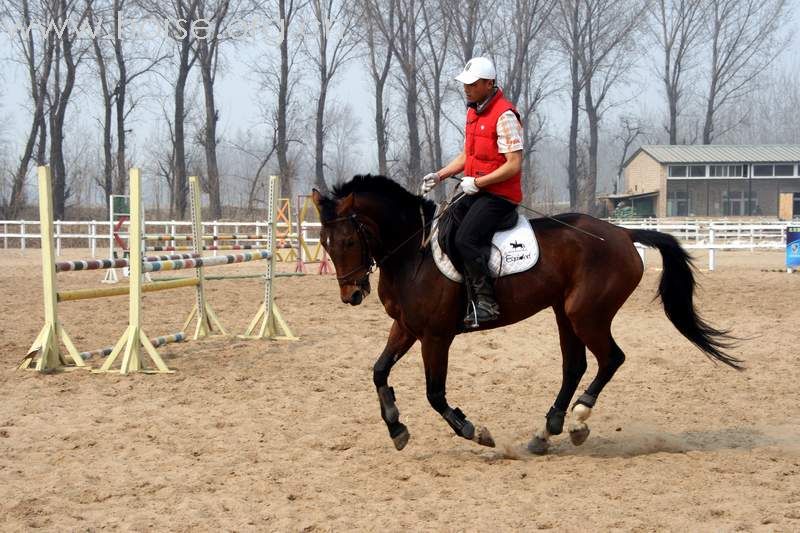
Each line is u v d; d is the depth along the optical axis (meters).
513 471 6.88
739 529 5.46
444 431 8.19
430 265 7.23
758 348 12.40
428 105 54.34
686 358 11.77
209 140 48.34
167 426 8.17
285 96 50.09
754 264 28.17
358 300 7.19
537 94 58.25
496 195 7.32
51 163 47.62
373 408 9.03
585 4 58.97
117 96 49.41
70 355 11.50
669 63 68.50
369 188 7.37
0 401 9.11
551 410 7.51
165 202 71.19
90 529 5.46
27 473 6.71
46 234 10.61
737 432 8.12
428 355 7.32
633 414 8.87
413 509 5.88
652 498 6.11
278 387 10.00
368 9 49.91
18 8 47.00
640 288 20.05
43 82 46.91
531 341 12.98
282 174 49.50
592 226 7.74
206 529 5.49
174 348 12.36
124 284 21.22
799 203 65.44
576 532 5.44
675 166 66.88
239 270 26.61
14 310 16.30
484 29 52.16
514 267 7.36
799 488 6.31
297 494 6.21
